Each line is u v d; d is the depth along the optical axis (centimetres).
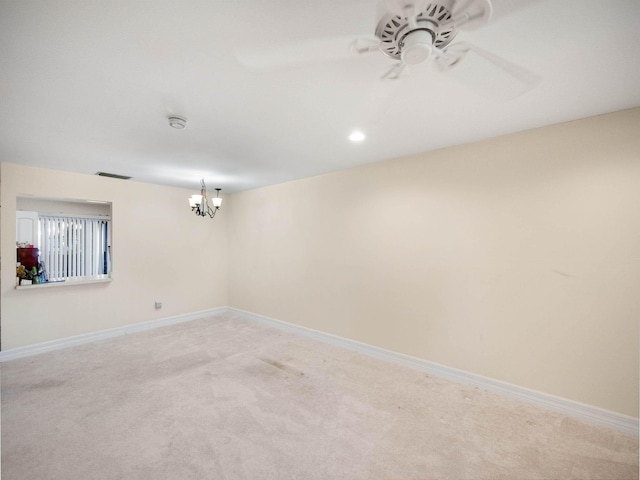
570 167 217
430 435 194
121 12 113
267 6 111
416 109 197
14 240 323
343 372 287
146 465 167
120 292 401
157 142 255
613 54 139
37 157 297
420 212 292
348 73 153
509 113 203
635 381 195
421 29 105
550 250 225
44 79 158
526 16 115
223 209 520
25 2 106
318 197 383
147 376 277
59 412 218
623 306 199
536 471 164
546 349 226
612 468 166
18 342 325
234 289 511
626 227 198
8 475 159
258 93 174
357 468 166
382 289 321
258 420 210
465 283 264
